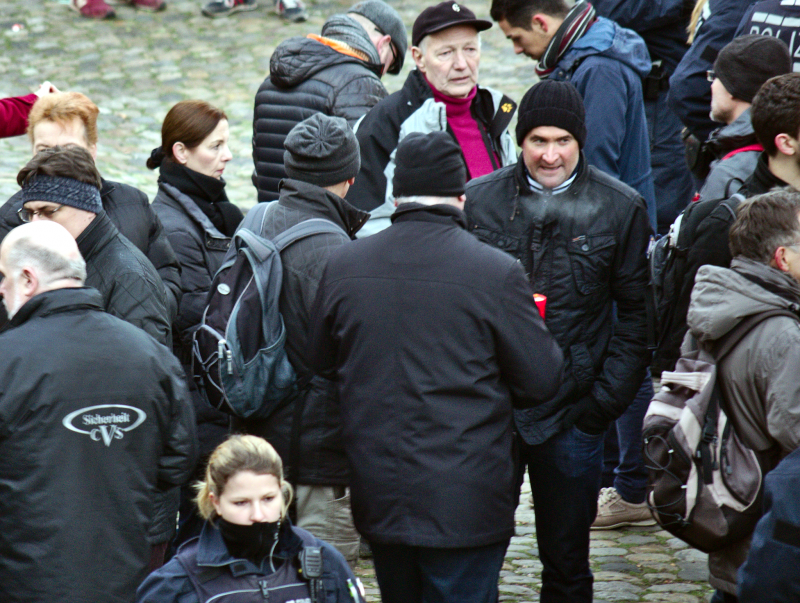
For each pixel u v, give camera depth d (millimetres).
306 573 10352
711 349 12031
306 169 14031
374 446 11570
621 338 14555
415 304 11570
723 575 12367
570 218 14250
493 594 11922
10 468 11164
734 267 11961
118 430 11477
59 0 55812
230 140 42062
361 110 20375
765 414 11672
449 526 11312
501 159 18250
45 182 13211
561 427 14273
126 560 11508
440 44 17547
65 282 11812
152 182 37938
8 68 48125
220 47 50406
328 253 13438
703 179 19719
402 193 12133
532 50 20047
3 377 11172
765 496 10094
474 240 11969
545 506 14719
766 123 13383
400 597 12070
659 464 12109
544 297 13656
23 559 11141
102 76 47469
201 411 16031
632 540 18297
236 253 13883
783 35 16672
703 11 19109
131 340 11789
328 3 55438
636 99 19500
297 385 13422
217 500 10266
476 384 11516
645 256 14422
